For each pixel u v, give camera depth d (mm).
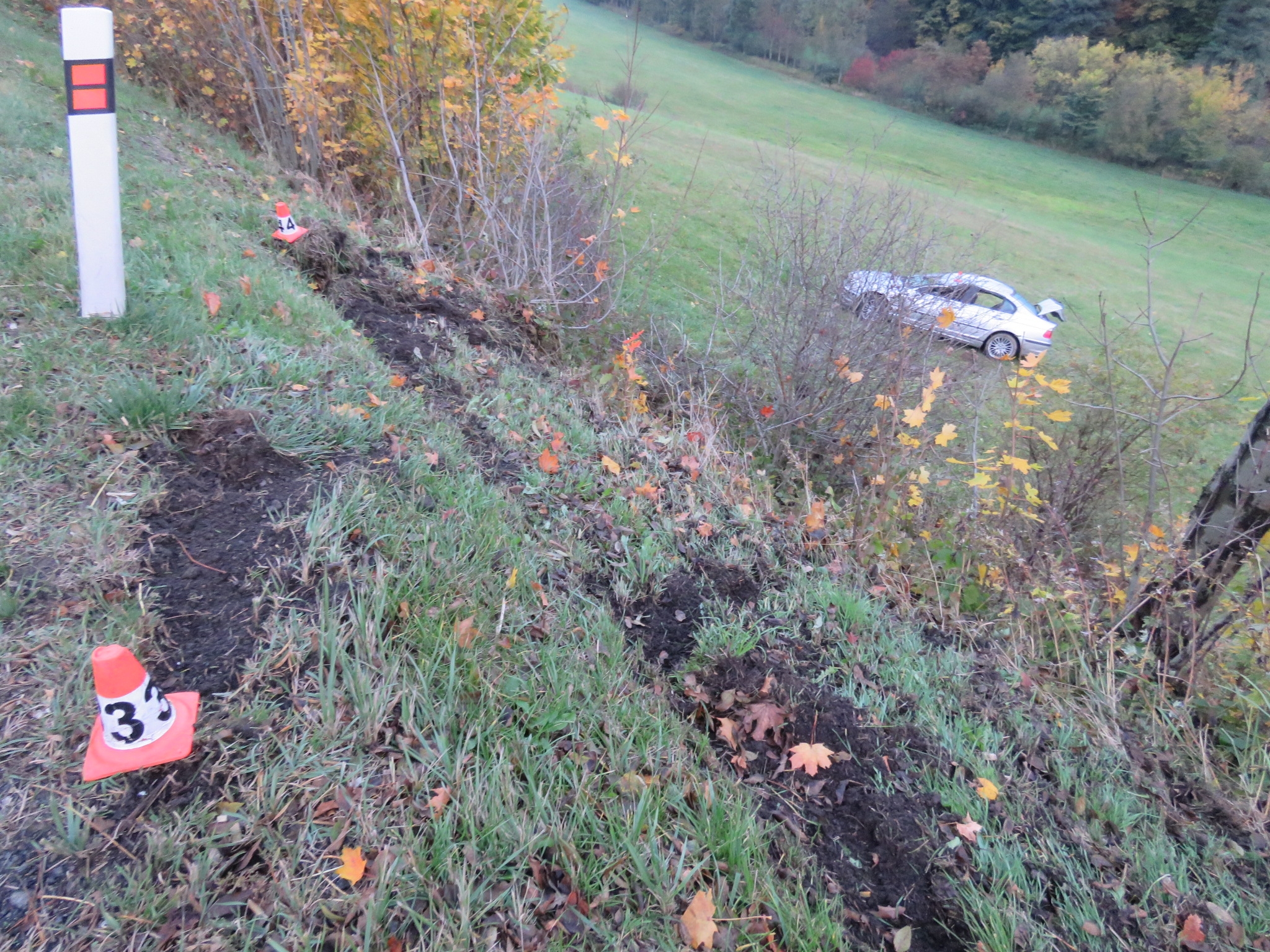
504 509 3414
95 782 1832
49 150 5492
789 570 3969
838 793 2602
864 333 6348
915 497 4914
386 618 2494
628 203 11875
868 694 3086
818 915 2094
